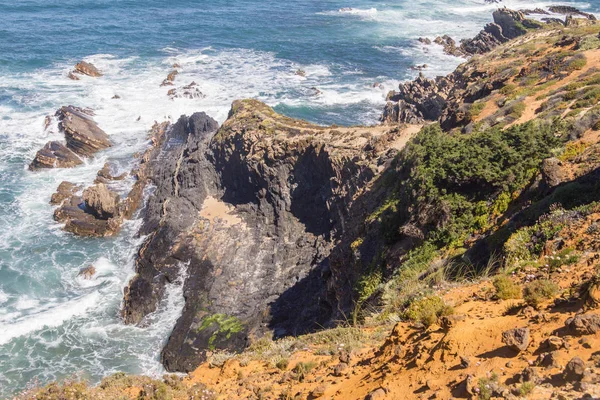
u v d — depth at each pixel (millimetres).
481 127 36906
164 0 142875
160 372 36156
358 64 98000
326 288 35531
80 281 45188
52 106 75500
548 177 20109
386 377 9875
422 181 25391
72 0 137875
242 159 52719
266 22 125250
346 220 40719
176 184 55750
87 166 62812
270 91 83938
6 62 92312
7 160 62625
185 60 97938
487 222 21969
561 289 10773
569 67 43156
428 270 19953
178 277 45000
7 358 36500
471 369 8617
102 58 97188
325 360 13133
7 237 50188
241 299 42250
